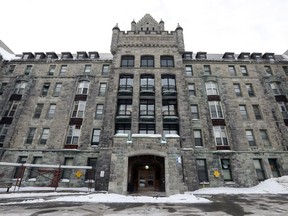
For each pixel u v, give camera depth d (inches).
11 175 839.1
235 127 940.0
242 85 1064.2
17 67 1147.9
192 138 901.8
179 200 457.7
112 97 946.1
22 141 917.2
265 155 871.1
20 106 998.4
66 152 881.5
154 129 886.4
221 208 376.2
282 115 974.4
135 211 341.7
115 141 632.4
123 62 1077.1
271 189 701.9
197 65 1142.3
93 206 387.2
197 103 1002.1
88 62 1165.7
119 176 576.7
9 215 298.0
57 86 1091.3
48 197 497.7
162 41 1136.2
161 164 745.6
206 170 841.5
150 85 999.0
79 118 963.3
